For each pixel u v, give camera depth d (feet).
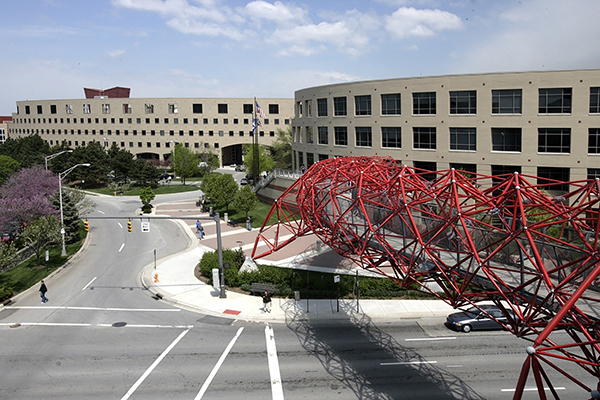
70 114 405.39
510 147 155.02
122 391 69.51
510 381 71.26
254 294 114.42
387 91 176.45
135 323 97.86
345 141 196.13
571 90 143.02
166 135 391.65
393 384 70.54
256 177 257.96
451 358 79.41
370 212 95.04
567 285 55.77
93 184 326.85
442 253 76.23
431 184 80.18
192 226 192.75
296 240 161.79
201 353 82.58
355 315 100.37
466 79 158.51
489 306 94.22
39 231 140.67
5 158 281.74
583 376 73.31
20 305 110.01
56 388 70.69
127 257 151.23
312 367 76.43
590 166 142.10
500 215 61.82
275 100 388.98
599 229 48.98
